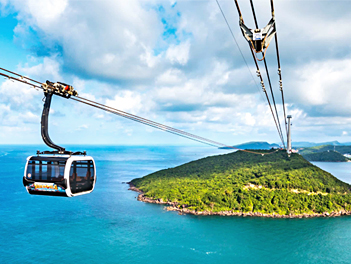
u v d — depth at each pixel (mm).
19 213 107750
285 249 78438
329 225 100062
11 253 73312
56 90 16344
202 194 130625
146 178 182125
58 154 17156
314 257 73625
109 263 68625
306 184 134625
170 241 82125
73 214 107875
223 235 88000
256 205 117188
